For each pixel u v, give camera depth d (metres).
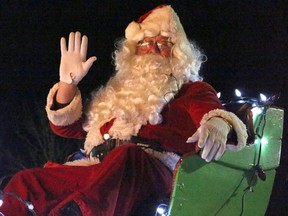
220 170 3.66
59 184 3.74
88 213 3.57
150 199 3.83
